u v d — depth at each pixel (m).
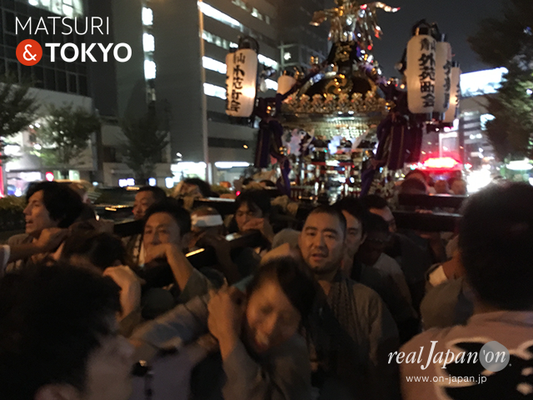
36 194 2.31
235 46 3.74
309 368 1.38
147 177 30.27
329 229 1.74
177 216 2.14
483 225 1.00
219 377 1.35
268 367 1.30
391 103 3.47
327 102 3.76
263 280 1.33
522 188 1.05
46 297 0.78
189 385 1.29
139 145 28.50
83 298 0.81
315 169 4.09
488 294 1.00
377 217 2.38
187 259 1.83
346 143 4.03
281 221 3.31
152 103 34.16
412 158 3.72
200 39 32.41
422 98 3.24
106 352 0.83
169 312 1.46
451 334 1.08
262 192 2.87
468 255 1.03
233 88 3.72
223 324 1.30
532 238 0.95
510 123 14.86
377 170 3.82
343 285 1.75
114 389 0.85
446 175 10.28
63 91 25.05
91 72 27.27
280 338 1.32
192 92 32.78
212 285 1.75
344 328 1.64
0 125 15.91
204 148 32.94
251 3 38.44
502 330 0.97
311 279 1.41
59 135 22.12
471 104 31.97
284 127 4.32
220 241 2.24
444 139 33.91
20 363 0.73
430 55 3.20
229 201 3.84
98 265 1.58
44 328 0.75
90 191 11.52
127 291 1.42
